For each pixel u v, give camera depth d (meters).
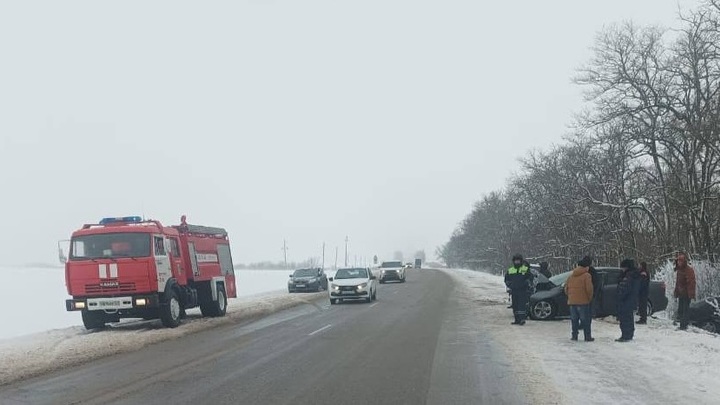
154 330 16.03
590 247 36.19
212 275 20.22
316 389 8.38
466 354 11.29
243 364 10.52
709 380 8.40
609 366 9.69
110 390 8.56
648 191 28.73
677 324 15.29
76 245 16.09
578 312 12.80
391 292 33.34
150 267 15.84
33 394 8.45
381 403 7.52
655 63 26.80
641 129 27.09
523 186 45.97
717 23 23.23
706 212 24.48
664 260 26.61
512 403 7.41
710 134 22.94
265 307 23.14
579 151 34.91
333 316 19.58
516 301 16.19
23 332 17.73
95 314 16.42
